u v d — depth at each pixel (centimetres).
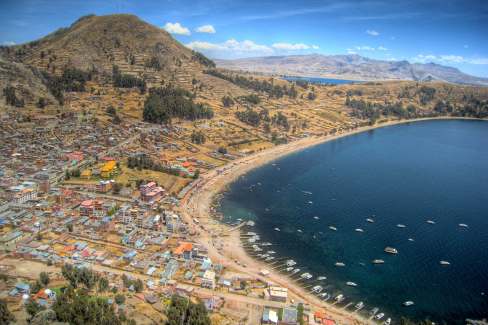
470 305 17475
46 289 15838
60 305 14212
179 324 13925
